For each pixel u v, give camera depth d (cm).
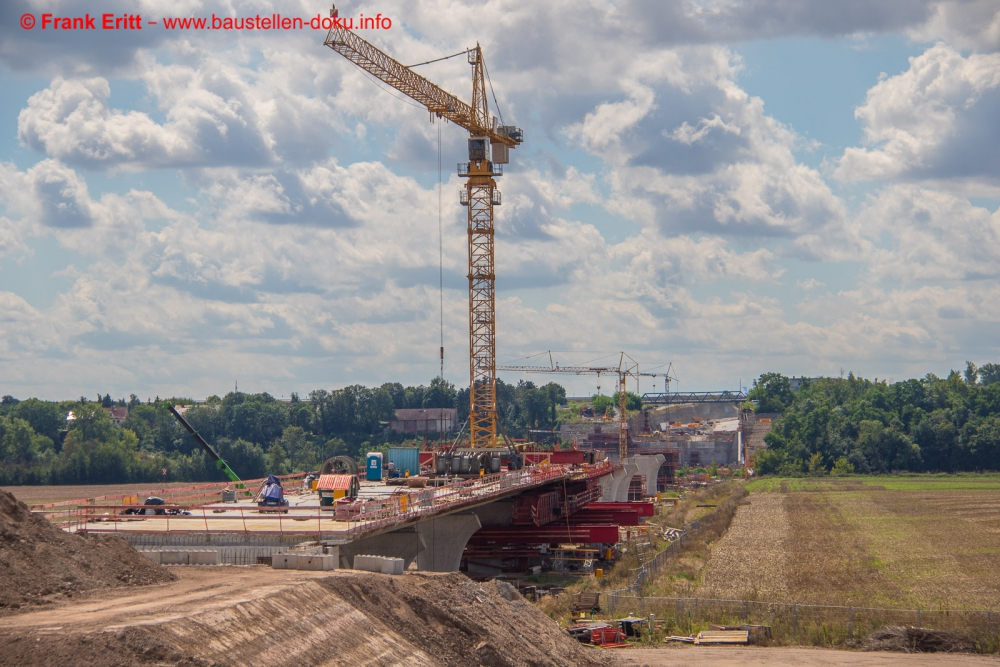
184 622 2455
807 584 7456
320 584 3117
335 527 4728
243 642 2509
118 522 5172
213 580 3334
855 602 6675
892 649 5247
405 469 11088
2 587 2764
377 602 3184
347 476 6162
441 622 3309
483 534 8919
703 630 5672
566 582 8031
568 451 13050
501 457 11312
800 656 5041
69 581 2986
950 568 8294
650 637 5553
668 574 7869
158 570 3388
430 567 6575
